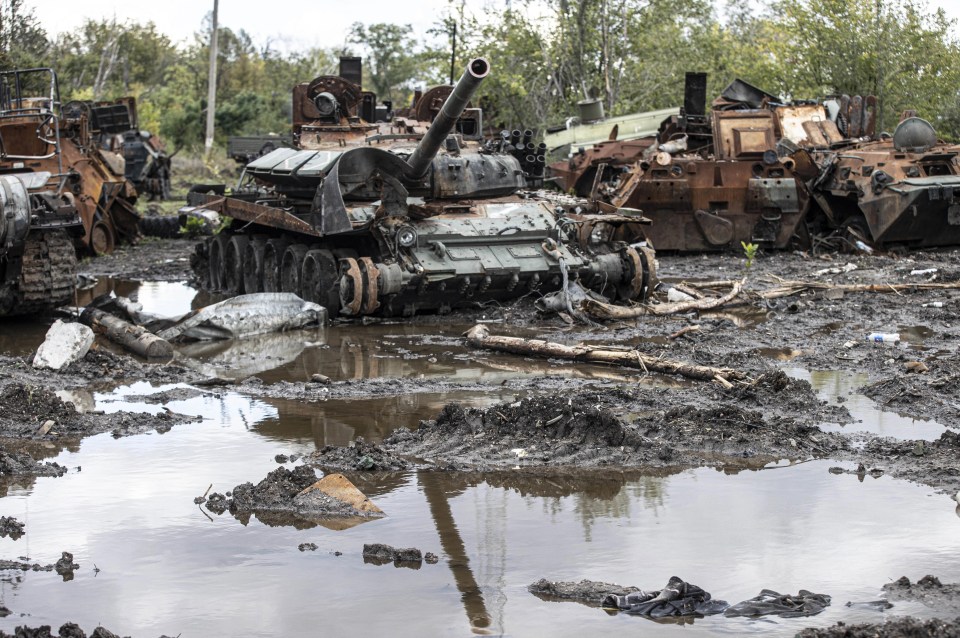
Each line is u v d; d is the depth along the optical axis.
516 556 6.57
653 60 38.53
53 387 11.44
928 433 9.16
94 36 62.69
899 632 5.33
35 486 8.04
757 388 10.46
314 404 10.52
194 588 6.18
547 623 5.68
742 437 8.84
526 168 18.67
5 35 33.75
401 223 15.39
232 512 7.45
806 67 36.12
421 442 8.99
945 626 5.39
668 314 15.75
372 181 15.84
